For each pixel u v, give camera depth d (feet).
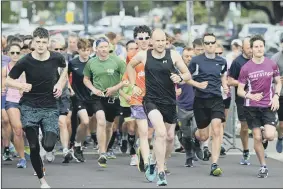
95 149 104.47
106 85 87.04
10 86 66.90
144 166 73.41
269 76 76.79
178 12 316.40
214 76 81.35
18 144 84.07
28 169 83.25
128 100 85.46
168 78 71.20
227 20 317.42
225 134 103.65
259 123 77.97
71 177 77.36
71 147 95.96
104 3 271.69
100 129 84.48
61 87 68.44
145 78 71.51
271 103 77.00
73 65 88.74
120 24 173.06
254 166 87.45
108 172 81.56
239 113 88.12
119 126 101.91
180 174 80.02
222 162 91.30
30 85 66.69
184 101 87.04
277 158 95.66
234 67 88.22
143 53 71.87
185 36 212.23
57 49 96.37
